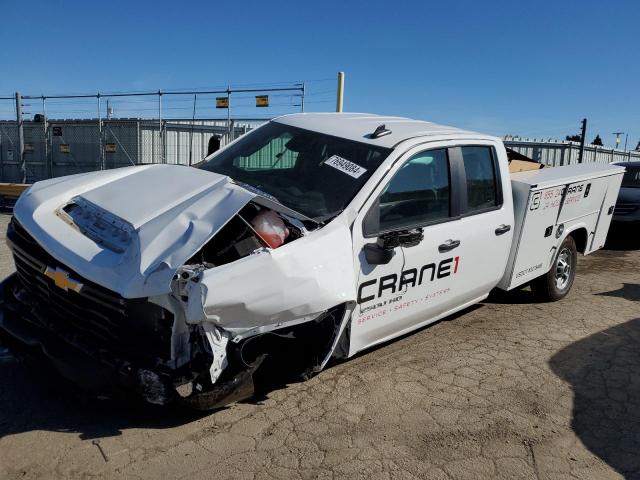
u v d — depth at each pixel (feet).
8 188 45.21
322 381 13.57
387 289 13.00
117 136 53.98
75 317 10.62
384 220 12.81
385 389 13.37
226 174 14.44
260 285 9.93
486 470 10.43
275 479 9.79
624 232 34.32
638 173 35.94
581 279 25.45
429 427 11.80
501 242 16.44
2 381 12.65
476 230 15.30
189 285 9.30
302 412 12.09
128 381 9.60
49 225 11.17
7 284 12.56
